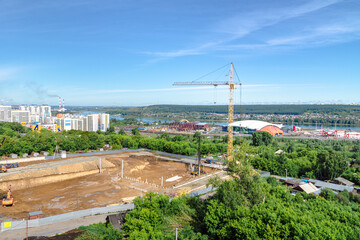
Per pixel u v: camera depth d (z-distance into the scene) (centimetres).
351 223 5766
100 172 12800
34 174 11238
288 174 12744
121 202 8575
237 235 5172
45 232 6178
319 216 5791
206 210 6731
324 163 11681
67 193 9550
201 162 15512
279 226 5025
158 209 6350
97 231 5944
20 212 7638
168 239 5259
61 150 15900
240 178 7006
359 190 9875
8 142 14250
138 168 13938
